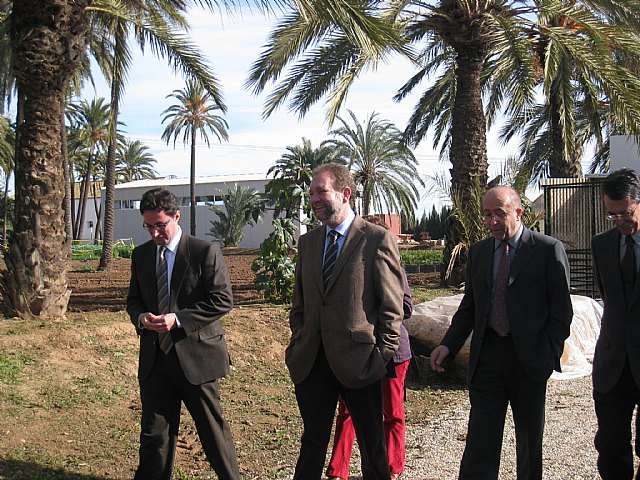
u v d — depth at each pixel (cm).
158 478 427
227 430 446
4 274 883
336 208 416
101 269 2702
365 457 416
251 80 1314
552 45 1295
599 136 1672
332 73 1461
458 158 1455
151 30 1223
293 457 564
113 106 1512
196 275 434
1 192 5738
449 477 511
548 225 1498
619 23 1445
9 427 552
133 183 6544
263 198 4834
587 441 586
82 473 496
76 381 672
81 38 903
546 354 404
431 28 1446
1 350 702
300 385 427
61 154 906
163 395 431
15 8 879
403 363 497
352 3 862
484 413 411
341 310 408
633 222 393
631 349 395
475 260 433
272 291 1150
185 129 4781
